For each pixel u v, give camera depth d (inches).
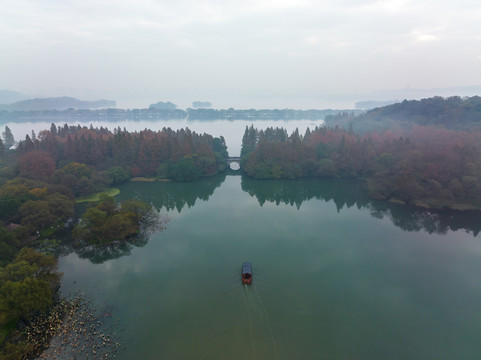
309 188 7303.2
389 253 4087.1
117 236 4180.6
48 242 4215.1
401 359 2379.4
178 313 2854.3
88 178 6604.3
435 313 2925.7
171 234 4658.0
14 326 2598.4
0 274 2751.0
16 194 4591.5
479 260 3927.2
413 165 6166.3
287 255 3988.7
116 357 2338.8
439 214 5403.5
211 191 7150.6
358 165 7588.6
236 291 3184.1
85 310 2883.9
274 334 2598.4
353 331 2659.9
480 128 7652.6
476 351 2472.9
